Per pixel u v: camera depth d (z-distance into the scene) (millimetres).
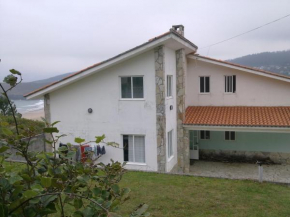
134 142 14555
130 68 14094
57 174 3143
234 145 18812
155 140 14016
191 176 12477
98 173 3527
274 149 18078
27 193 2561
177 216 8383
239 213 8609
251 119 15781
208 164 18297
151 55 13695
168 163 14719
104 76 14570
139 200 9508
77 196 2938
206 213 8602
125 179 11984
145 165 14281
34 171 3299
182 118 16125
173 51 15547
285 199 9695
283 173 16125
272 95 17594
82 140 3438
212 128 15680
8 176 2986
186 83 18641
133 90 14289
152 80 13805
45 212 2904
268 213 8609
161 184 11281
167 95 14766
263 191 10477
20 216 2816
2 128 3141
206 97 18781
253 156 18500
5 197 2822
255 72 16953
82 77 14570
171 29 12352
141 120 14164
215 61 17703
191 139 19188
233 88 18328
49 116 15672
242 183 11422
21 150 3295
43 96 15648
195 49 17359
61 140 15477
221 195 10062
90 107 14953
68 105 15305
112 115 14633
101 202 2955
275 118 15625
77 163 3322
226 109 17781
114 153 14766
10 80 3102
